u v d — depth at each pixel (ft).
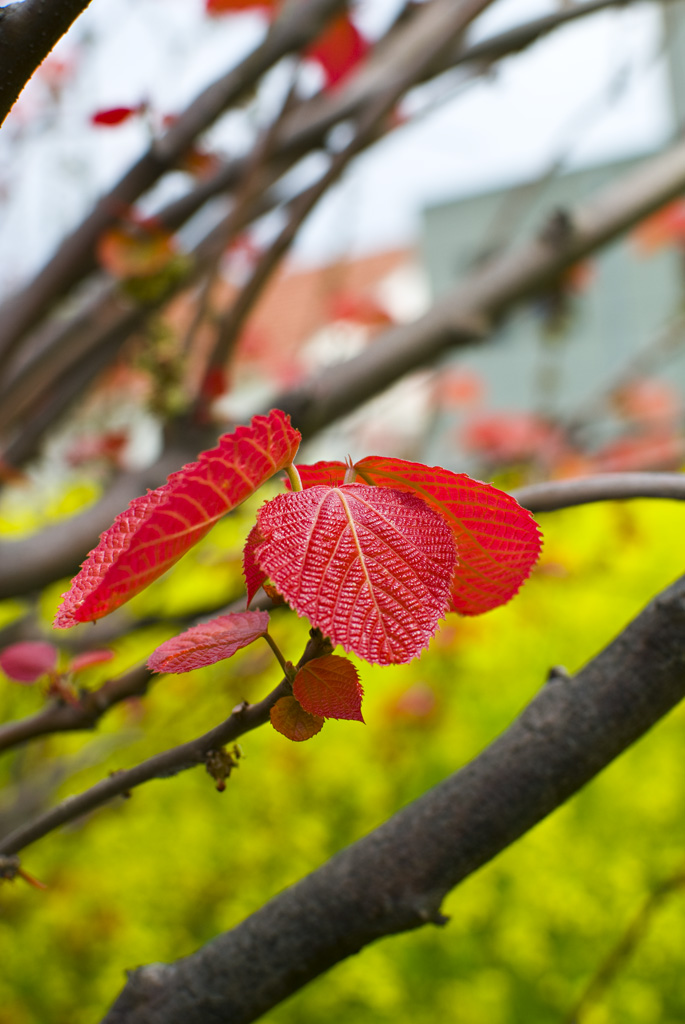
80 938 8.32
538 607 7.65
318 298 7.92
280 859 9.43
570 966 8.31
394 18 5.92
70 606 2.12
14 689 6.12
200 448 4.54
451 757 10.63
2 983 8.21
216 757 2.35
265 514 2.18
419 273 26.58
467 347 5.67
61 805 2.49
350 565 2.16
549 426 8.61
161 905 9.02
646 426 8.34
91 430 7.57
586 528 7.82
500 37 5.58
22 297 5.30
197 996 2.45
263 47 4.88
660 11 5.46
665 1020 7.87
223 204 6.48
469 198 25.17
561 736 2.43
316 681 2.22
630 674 2.43
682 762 10.14
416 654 2.13
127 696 2.81
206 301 4.96
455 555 2.19
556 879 8.66
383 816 9.91
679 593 2.42
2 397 6.17
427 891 2.43
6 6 2.24
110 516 4.21
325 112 5.87
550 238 5.81
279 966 2.45
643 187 6.03
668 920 7.93
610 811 9.91
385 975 8.20
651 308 18.66
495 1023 7.85
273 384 8.58
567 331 8.58
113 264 4.95
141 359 4.65
